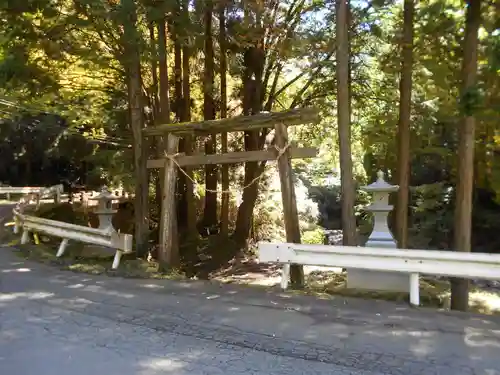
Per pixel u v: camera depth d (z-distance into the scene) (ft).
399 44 38.24
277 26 48.42
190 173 62.49
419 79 41.06
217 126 30.73
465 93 25.61
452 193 58.08
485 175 42.52
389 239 23.36
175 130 33.19
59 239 44.52
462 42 34.27
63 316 19.76
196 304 21.44
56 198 75.97
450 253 19.06
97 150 84.99
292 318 18.97
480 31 34.06
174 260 35.12
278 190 72.43
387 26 45.83
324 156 94.02
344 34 30.78
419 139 47.09
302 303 21.24
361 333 16.97
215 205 68.54
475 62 29.30
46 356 15.08
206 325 18.28
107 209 33.14
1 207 77.61
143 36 37.45
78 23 34.73
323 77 57.00
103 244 31.40
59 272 29.37
